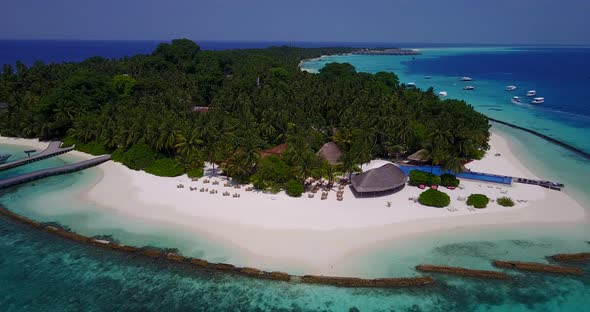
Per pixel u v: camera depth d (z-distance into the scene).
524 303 37.50
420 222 50.44
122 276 41.19
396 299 37.84
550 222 51.12
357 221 50.41
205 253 43.81
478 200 54.38
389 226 49.34
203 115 77.81
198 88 123.75
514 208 54.81
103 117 85.38
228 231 48.09
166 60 165.75
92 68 142.62
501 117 121.12
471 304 37.28
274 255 43.22
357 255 43.28
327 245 44.97
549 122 113.94
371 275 40.22
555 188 61.97
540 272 41.44
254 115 88.12
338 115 91.62
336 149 73.88
